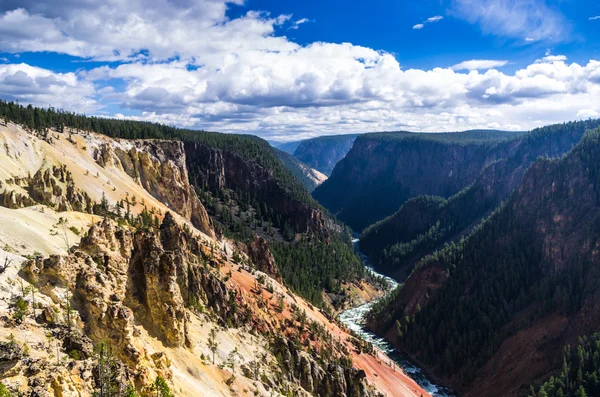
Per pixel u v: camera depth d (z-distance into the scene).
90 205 100.81
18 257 49.72
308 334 112.50
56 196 93.06
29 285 46.12
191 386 58.50
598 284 141.00
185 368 62.22
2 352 35.00
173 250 85.81
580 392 105.62
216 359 71.81
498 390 131.62
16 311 41.34
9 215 59.22
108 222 63.47
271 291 125.00
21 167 103.62
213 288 91.25
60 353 40.25
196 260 96.62
